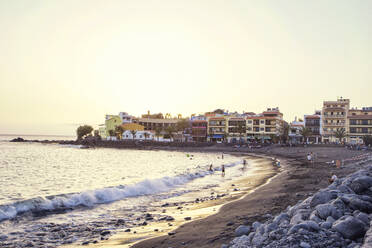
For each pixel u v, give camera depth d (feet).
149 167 172.35
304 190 61.57
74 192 76.28
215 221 41.73
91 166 177.06
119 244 36.19
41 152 328.70
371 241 19.29
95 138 551.18
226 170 150.61
